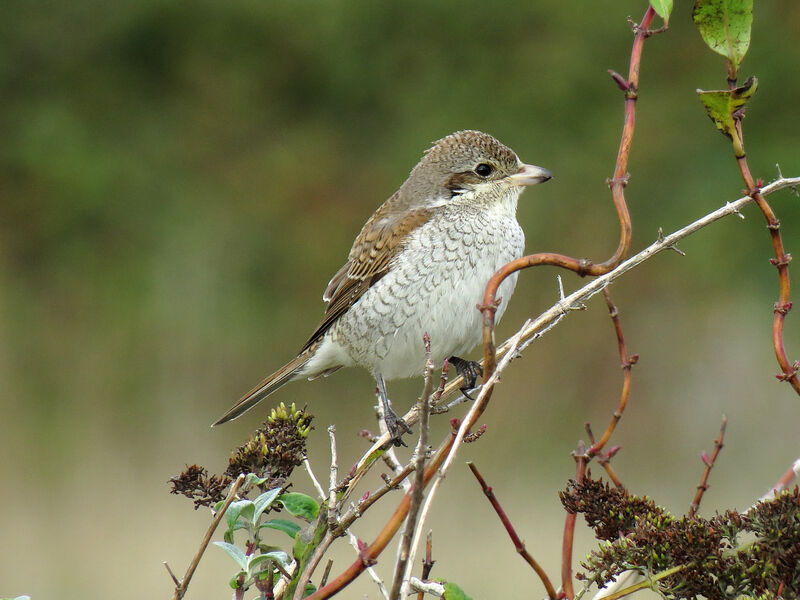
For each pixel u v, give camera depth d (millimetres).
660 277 16422
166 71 18547
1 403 15453
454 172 5734
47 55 18359
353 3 17875
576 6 17641
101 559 9906
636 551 2967
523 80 17609
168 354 16656
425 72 18109
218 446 14758
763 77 16891
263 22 18047
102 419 15242
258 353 17219
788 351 16062
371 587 7980
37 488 12430
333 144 18312
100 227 17469
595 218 16875
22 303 17016
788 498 2875
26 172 17469
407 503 2930
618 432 15500
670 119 17078
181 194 17844
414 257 5637
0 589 9148
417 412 4281
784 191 16062
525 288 16391
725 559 2922
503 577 8742
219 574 9359
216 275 17516
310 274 17750
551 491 12586
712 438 15445
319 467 13227
